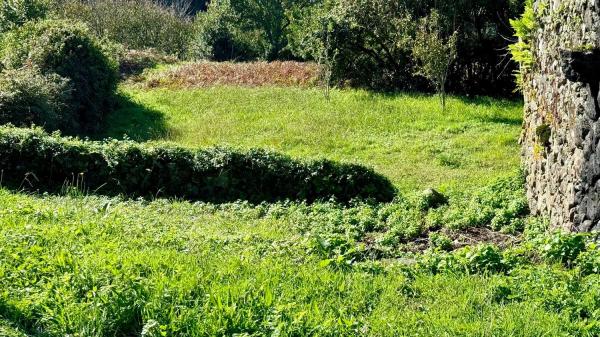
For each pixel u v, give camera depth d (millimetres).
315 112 22781
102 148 14523
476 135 19453
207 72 29828
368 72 26891
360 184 14031
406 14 26016
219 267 6840
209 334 5359
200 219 11727
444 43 25391
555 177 9836
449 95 25078
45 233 7922
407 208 12375
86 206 11242
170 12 54031
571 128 9023
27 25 23891
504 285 6680
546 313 6000
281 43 44781
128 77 30125
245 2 44406
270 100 24812
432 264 7758
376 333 5625
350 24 25734
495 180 13383
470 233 10477
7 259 6531
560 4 9789
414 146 18766
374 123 21203
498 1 25172
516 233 10289
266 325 5422
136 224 9359
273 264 7266
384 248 9195
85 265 6402
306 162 14172
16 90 18062
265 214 12836
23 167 14266
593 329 5660
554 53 10203
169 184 14422
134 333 5547
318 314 5742
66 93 20219
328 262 7266
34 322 5559
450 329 5645
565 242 7871
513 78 25812
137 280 6074
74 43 22719
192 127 21938
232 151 14422
